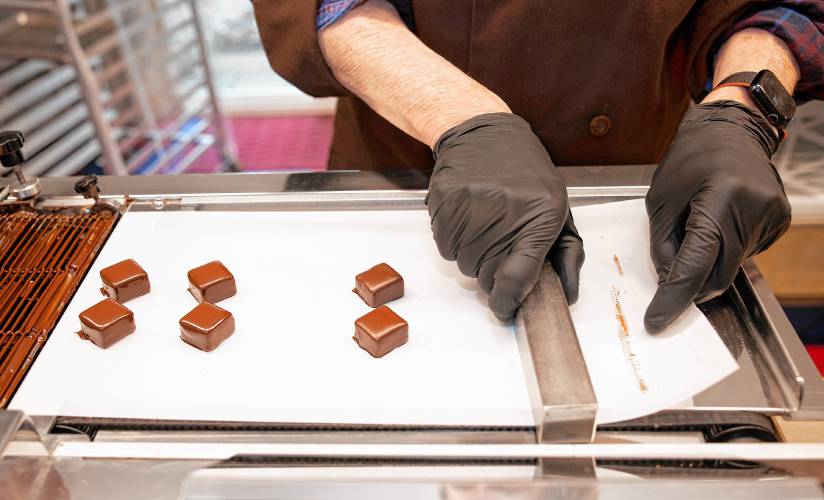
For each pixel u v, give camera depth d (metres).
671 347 0.47
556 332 0.45
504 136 0.52
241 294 0.51
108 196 0.59
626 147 0.70
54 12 1.15
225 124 1.81
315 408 0.44
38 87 1.32
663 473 0.41
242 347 0.47
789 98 0.55
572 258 0.50
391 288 0.50
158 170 1.63
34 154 1.33
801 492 0.38
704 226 0.49
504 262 0.48
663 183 0.54
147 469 0.40
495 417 0.43
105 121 1.30
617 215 0.56
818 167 0.81
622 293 0.51
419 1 0.62
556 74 0.64
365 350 0.47
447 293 0.51
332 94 0.64
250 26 2.16
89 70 1.24
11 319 0.49
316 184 0.61
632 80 0.64
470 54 0.64
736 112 0.55
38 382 0.45
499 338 0.48
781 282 0.83
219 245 0.55
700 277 0.48
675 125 0.74
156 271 0.53
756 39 0.60
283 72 0.62
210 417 0.43
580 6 0.60
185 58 1.76
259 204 0.58
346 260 0.54
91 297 0.51
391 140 0.73
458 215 0.50
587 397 0.41
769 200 0.49
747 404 0.44
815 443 0.42
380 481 0.39
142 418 0.43
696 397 0.44
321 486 0.38
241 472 0.40
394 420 0.43
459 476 0.40
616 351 0.47
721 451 0.41
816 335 0.87
